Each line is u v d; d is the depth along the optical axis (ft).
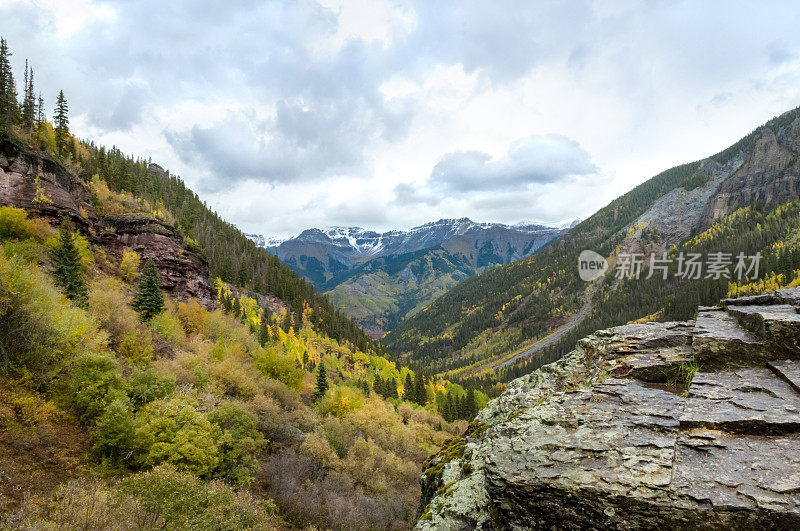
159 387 116.06
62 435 89.97
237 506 68.64
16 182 211.41
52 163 238.27
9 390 90.63
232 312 336.08
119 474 86.58
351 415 208.33
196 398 120.98
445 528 24.73
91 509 52.49
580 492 19.45
